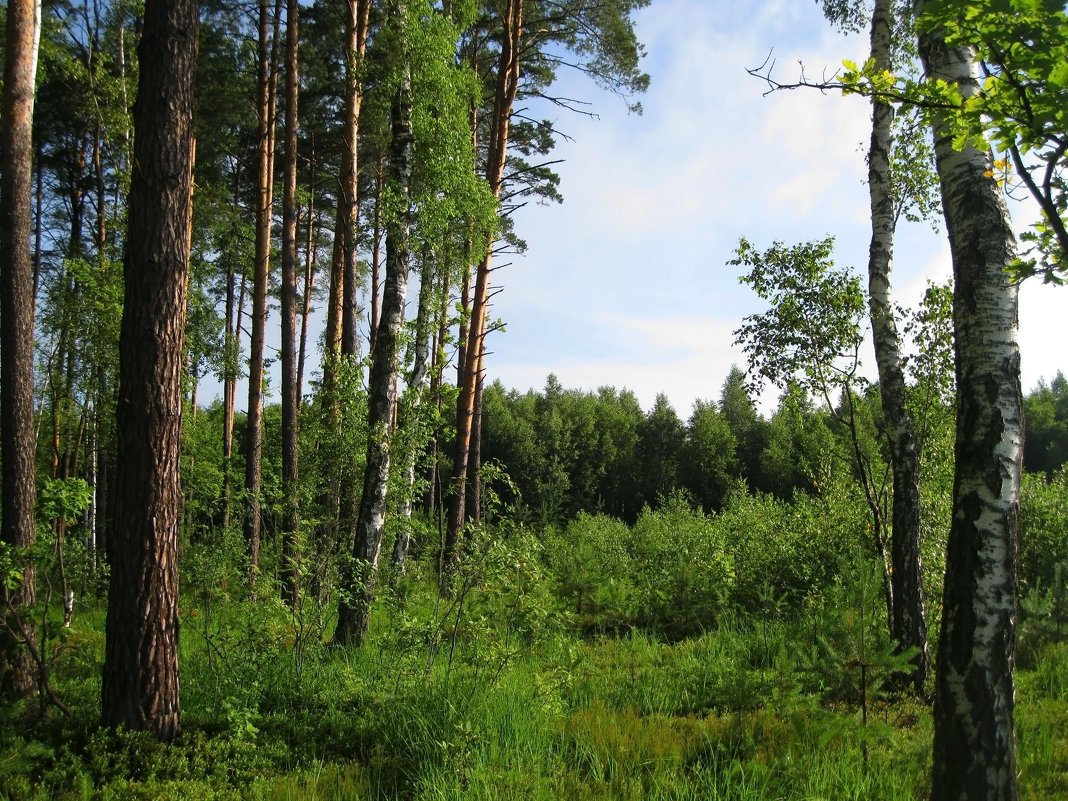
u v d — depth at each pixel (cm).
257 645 702
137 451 549
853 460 983
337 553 810
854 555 930
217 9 1559
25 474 695
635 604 1163
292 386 1303
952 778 375
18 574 596
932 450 849
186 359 1508
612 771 498
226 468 1148
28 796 461
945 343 802
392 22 987
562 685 679
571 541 1753
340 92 1683
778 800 450
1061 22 238
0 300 705
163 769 503
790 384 823
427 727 563
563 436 4772
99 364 1248
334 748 572
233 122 1819
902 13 862
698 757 523
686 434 4947
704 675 733
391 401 928
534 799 455
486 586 695
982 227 412
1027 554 1148
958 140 314
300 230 2180
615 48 1447
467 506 1526
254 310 1440
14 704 562
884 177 780
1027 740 529
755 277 830
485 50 1683
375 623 894
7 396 695
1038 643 812
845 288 800
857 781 459
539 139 1755
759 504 1616
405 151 975
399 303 945
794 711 556
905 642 693
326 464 909
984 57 271
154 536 548
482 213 1041
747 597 1128
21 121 730
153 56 563
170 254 562
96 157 1792
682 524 1650
